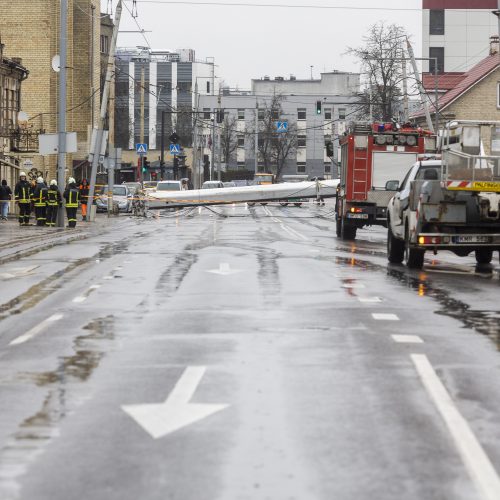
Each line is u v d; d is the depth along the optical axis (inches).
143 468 493.7
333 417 599.8
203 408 622.8
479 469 491.2
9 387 689.0
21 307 1144.8
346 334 927.0
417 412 613.9
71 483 469.4
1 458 512.1
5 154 4256.9
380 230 3412.9
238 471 487.8
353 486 463.8
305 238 2623.0
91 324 998.4
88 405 632.4
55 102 5315.0
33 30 5236.2
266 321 1012.5
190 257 1888.5
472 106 5506.9
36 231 2935.5
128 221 3870.6
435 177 1766.7
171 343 875.4
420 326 985.5
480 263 1834.4
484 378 722.8
